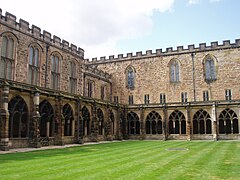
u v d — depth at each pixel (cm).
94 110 4044
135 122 4919
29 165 1465
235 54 4788
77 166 1432
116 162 1591
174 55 5219
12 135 2633
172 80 5194
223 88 4791
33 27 3612
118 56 5675
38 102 2875
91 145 3181
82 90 4625
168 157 1836
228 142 3506
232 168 1361
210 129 4388
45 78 3762
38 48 3700
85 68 4806
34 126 2806
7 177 1132
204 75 4944
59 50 4100
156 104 4753
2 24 3122
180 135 4491
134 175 1177
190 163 1537
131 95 5469
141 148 2655
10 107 2625
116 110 4806
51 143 3144
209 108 4356
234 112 4194
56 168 1363
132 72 5550
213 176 1160
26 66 3456
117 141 4203
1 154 2073
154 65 5356
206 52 4988
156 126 4716
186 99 5016
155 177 1134
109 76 5634
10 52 3256
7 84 2503
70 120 3569
